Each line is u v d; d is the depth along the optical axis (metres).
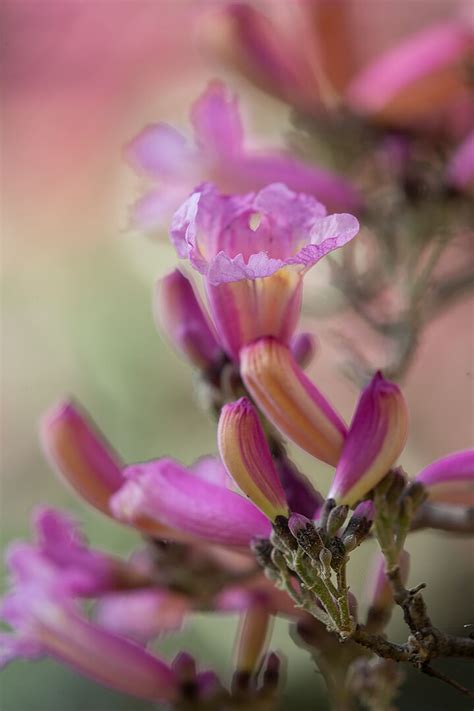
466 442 1.05
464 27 0.58
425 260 0.63
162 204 0.58
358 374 0.57
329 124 0.60
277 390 0.48
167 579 0.54
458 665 0.81
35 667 0.93
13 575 0.55
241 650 0.54
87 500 0.52
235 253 0.47
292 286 0.48
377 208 0.59
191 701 0.54
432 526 0.51
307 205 0.47
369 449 0.47
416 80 0.58
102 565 0.55
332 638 0.51
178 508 0.49
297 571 0.46
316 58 0.60
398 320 0.58
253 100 0.64
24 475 1.14
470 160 0.57
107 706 0.92
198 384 0.52
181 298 0.52
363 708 0.55
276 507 0.47
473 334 1.06
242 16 0.60
